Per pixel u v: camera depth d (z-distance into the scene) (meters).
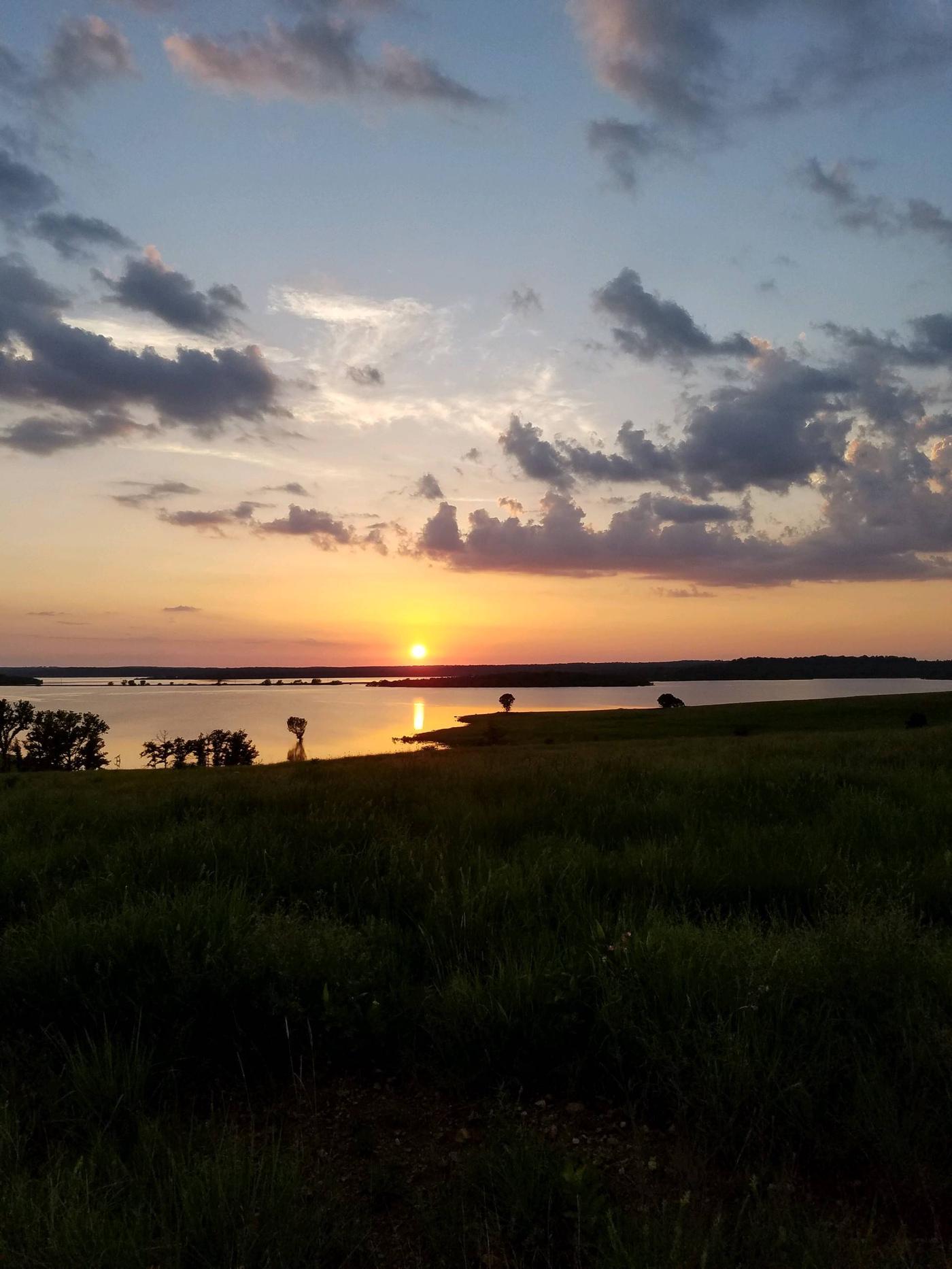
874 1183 2.38
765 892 5.02
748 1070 2.64
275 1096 3.07
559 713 131.38
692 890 5.06
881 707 83.12
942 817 6.97
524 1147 2.46
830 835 6.38
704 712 92.38
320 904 4.91
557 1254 2.12
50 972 3.69
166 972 3.60
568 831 7.09
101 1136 2.54
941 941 3.80
